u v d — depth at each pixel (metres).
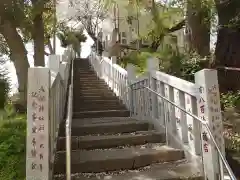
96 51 19.88
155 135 5.69
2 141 4.92
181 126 5.10
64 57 11.00
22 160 4.36
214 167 4.09
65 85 7.99
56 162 4.30
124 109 9.02
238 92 7.54
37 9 8.71
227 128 6.09
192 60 8.48
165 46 9.07
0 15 8.20
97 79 13.82
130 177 4.15
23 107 8.23
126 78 9.13
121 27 18.47
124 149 5.14
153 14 8.38
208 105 4.27
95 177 4.16
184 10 8.70
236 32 8.18
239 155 4.96
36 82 3.60
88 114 8.00
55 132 4.73
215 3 7.87
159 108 6.12
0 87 8.28
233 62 8.07
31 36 9.64
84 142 5.20
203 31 8.95
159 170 4.45
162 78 5.85
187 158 4.84
